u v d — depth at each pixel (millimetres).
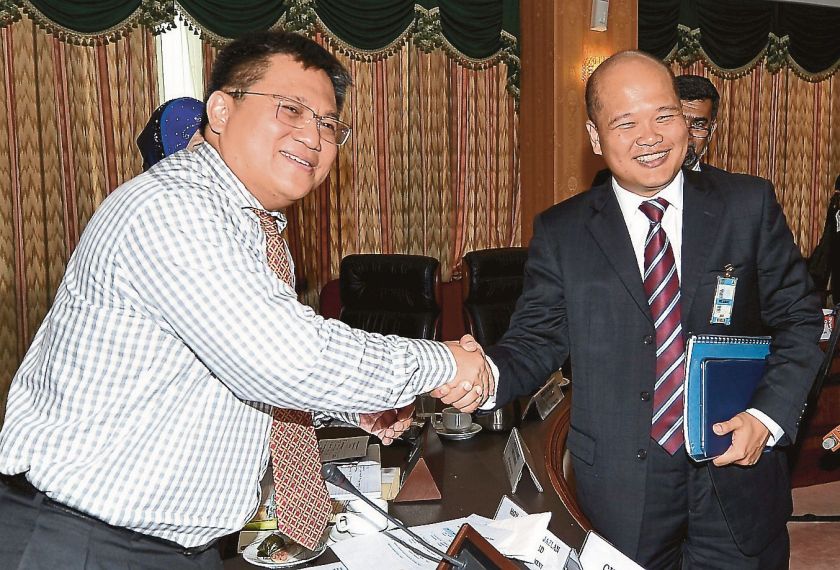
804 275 1668
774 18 6453
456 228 5844
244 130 1245
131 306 1156
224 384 1217
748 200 1655
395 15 5434
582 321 1704
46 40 4645
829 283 5195
